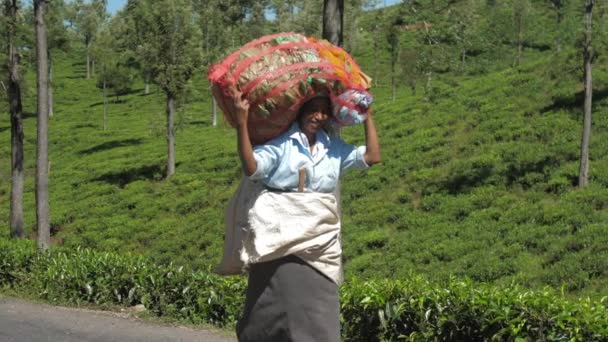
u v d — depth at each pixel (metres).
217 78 3.26
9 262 13.38
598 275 15.20
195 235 24.83
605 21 20.03
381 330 7.59
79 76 88.19
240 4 43.72
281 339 3.24
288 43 3.30
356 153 3.43
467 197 22.00
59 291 11.78
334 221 3.30
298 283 3.20
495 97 29.94
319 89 3.26
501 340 6.59
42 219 15.70
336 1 8.95
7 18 21.55
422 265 18.30
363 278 18.28
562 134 24.11
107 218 28.84
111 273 11.30
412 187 24.09
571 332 6.27
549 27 39.56
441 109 31.14
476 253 17.86
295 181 3.23
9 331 9.18
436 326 7.15
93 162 40.41
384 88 58.97
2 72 26.08
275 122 3.23
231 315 9.55
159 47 33.94
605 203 18.78
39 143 15.68
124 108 65.62
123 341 8.62
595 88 26.89
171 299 10.32
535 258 16.83
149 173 35.03
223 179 30.53
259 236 3.19
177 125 34.56
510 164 22.98
